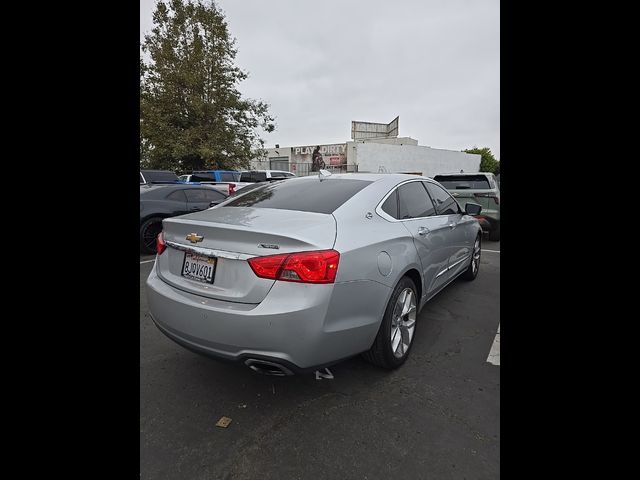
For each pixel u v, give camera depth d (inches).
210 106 874.8
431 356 113.5
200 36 908.0
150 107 853.2
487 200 298.7
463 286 186.4
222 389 96.7
